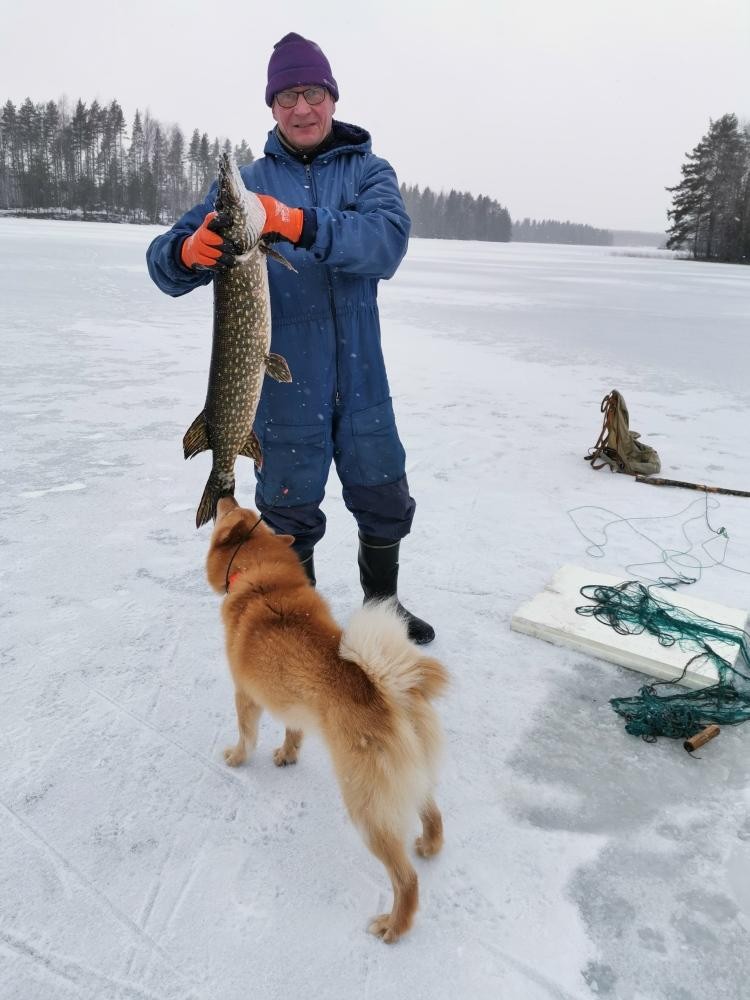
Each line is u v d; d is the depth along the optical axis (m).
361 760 1.90
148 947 1.87
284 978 1.80
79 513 4.63
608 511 5.00
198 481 5.27
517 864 2.17
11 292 15.50
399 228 2.59
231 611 2.38
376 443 3.04
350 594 3.76
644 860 2.19
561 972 1.83
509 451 6.33
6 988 1.75
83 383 8.10
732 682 3.01
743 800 2.44
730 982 1.82
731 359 11.41
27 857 2.13
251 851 2.19
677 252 71.81
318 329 2.79
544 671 3.15
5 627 3.31
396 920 1.90
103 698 2.86
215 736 2.70
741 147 62.84
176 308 14.62
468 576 4.01
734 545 4.48
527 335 13.48
